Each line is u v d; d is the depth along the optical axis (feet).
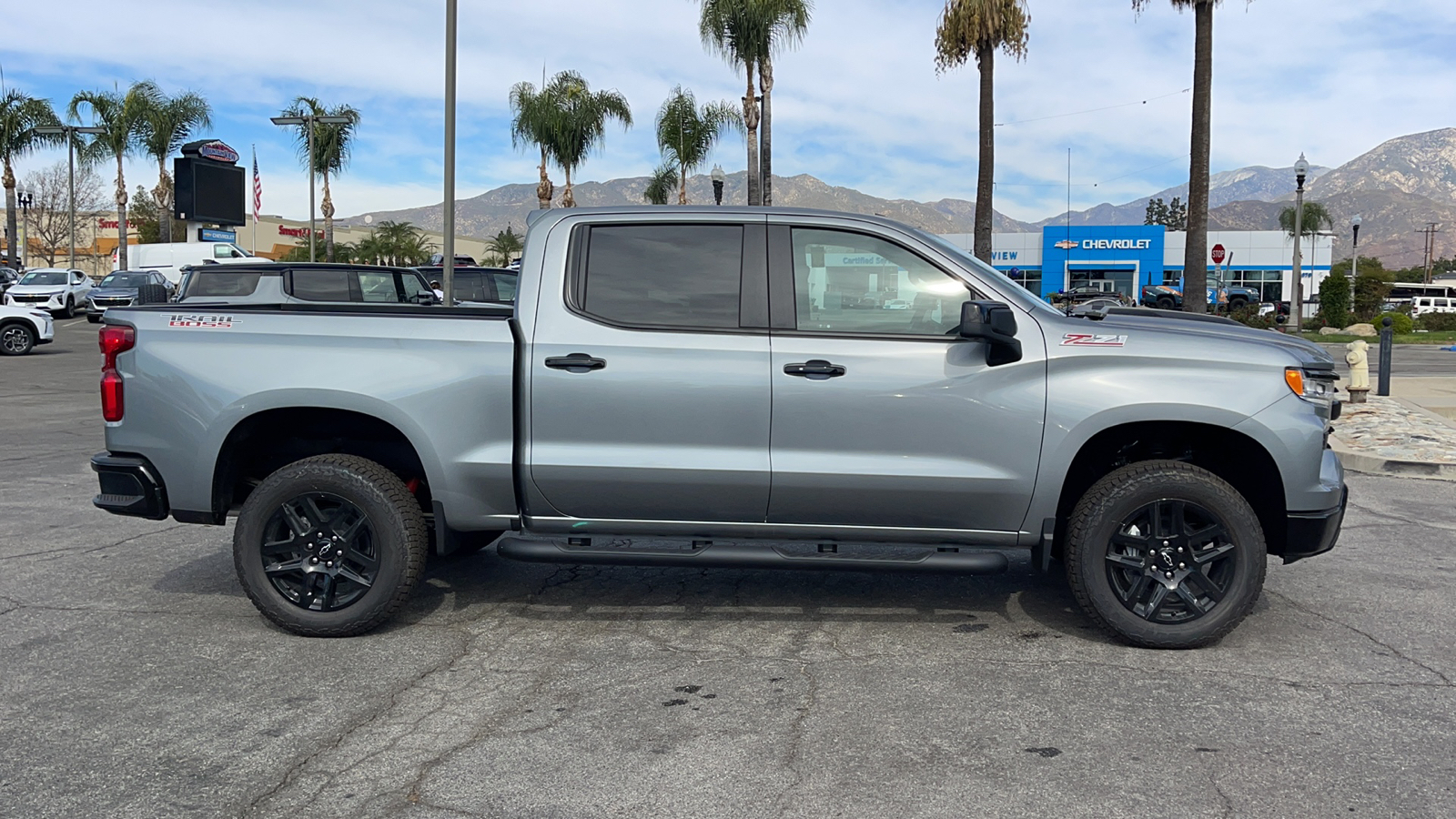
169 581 19.47
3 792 11.04
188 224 158.40
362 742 12.34
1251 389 15.10
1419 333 128.16
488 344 15.75
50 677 14.51
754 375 15.42
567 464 15.65
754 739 12.37
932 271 15.71
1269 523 16.20
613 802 10.78
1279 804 10.69
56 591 18.78
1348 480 30.94
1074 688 14.05
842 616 17.42
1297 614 17.44
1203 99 74.59
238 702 13.61
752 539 16.14
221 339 16.16
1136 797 10.85
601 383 15.57
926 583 19.45
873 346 15.44
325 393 15.83
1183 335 15.52
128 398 16.31
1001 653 15.49
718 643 15.99
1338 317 130.21
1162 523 15.53
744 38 88.48
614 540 16.22
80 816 10.50
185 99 180.24
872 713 13.16
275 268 48.73
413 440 15.81
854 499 15.57
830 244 15.79
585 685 14.21
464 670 14.84
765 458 15.51
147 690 14.03
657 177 156.46
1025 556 21.54
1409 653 15.47
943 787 11.09
